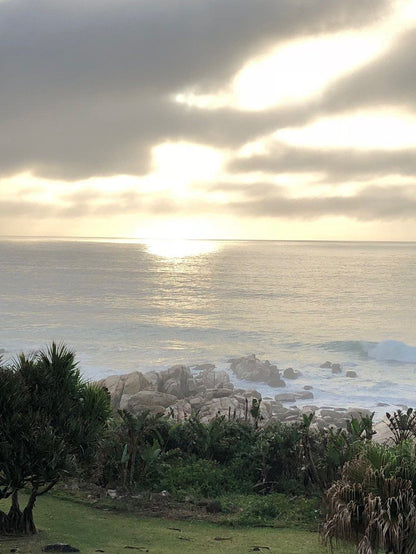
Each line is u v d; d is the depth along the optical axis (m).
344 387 50.19
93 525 14.66
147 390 38.94
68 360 13.94
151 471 18.48
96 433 13.61
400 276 194.38
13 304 113.94
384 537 9.59
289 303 120.50
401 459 10.47
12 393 12.64
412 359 64.19
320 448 19.34
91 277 183.00
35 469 12.45
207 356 65.38
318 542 13.88
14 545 12.17
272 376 52.12
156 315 100.25
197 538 14.23
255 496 17.98
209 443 20.41
